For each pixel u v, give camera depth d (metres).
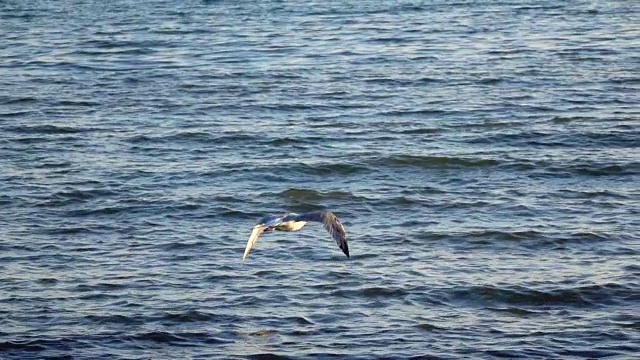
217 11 91.31
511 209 43.44
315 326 32.84
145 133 54.56
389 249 39.12
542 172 48.28
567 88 62.12
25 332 32.28
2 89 64.12
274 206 44.47
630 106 58.34
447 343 31.64
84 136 54.22
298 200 45.00
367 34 79.12
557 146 51.91
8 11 93.56
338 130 54.75
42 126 55.94
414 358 30.61
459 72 66.38
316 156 50.53
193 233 41.00
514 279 36.16
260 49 74.56
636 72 65.69
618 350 31.17
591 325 32.94
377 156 50.25
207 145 52.62
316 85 63.91
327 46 75.12
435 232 40.78
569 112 57.25
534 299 34.75
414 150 51.09
